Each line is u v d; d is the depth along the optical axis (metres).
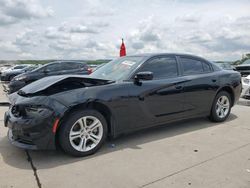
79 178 3.00
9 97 3.98
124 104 3.90
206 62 5.27
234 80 5.55
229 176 3.00
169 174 3.07
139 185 2.82
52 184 2.87
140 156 3.62
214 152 3.74
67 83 3.68
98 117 3.71
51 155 3.67
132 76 4.11
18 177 3.03
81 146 3.59
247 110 6.76
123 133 4.01
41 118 3.28
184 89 4.62
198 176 3.01
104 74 4.50
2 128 5.09
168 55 4.70
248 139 4.32
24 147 3.39
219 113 5.39
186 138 4.39
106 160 3.50
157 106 4.29
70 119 3.45
